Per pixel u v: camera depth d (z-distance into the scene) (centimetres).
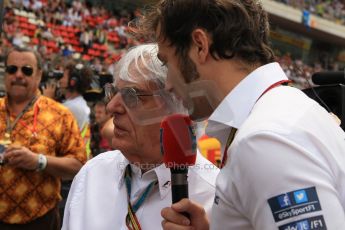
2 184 231
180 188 100
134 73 115
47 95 403
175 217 97
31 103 249
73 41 1321
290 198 73
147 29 106
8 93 248
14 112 246
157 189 128
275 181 74
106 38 1409
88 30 1385
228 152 84
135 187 133
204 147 230
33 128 243
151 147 125
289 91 89
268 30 100
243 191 79
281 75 93
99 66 1134
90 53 1338
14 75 242
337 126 87
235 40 91
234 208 83
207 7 91
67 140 251
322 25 2044
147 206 128
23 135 241
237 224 83
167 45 97
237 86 90
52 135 246
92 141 347
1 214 232
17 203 233
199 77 94
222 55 92
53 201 246
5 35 1095
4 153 230
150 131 124
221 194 85
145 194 128
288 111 81
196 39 92
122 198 133
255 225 78
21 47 249
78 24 1367
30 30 1219
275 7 1822
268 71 92
